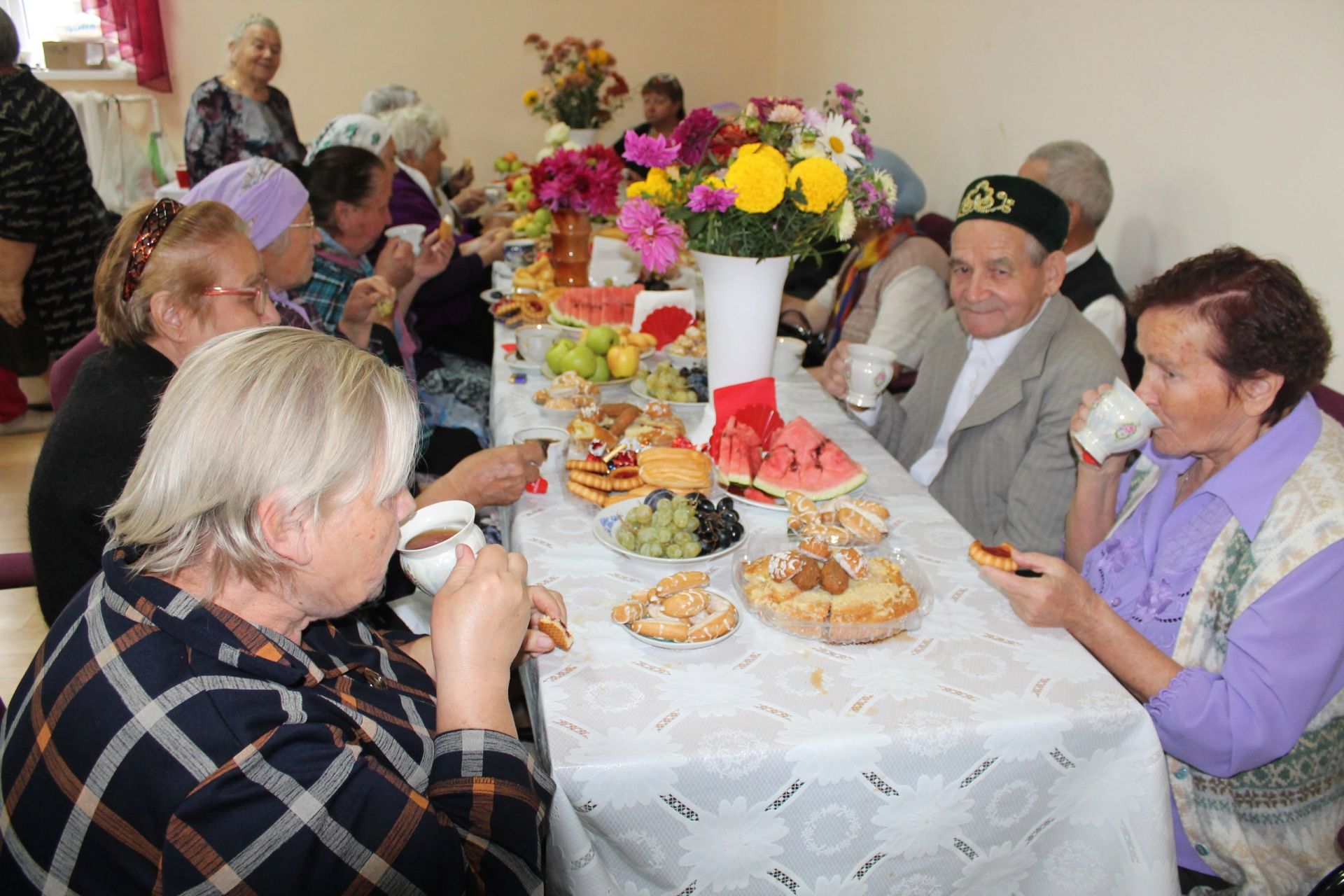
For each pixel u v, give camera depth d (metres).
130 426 1.34
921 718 1.05
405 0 6.18
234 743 0.73
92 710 0.74
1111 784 1.10
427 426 2.55
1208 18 2.56
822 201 1.55
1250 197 2.46
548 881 1.11
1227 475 1.31
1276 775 1.29
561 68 5.26
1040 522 1.90
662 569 1.39
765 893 1.08
